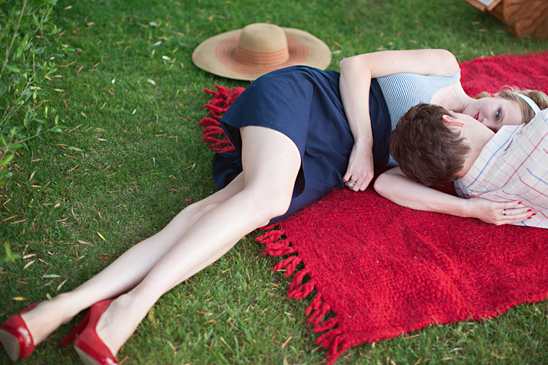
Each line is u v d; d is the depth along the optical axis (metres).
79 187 2.44
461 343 1.90
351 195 2.49
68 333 1.83
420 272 2.11
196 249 1.84
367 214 2.39
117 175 2.53
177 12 4.05
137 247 1.96
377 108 2.50
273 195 1.99
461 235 2.31
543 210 2.30
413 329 1.92
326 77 2.55
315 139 2.39
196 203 2.16
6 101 2.22
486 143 2.21
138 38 3.67
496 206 2.27
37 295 1.95
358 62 2.51
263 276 2.12
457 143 2.14
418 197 2.38
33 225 2.22
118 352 1.79
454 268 2.16
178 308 1.96
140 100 3.07
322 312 1.94
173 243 1.99
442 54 2.50
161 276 1.80
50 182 2.44
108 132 2.79
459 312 1.99
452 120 2.17
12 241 2.13
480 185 2.27
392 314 1.96
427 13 4.30
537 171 2.09
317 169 2.40
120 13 3.91
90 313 1.73
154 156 2.70
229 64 3.43
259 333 1.90
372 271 2.12
